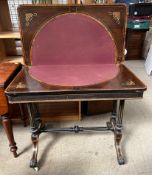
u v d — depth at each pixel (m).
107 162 1.44
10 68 1.45
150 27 3.47
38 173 1.37
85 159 1.47
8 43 1.97
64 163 1.44
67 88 1.03
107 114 2.02
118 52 1.39
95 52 1.38
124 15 1.32
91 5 1.30
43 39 1.34
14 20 1.96
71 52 1.37
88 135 1.72
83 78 1.15
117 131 1.41
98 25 1.33
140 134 1.72
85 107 2.01
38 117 1.59
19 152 1.54
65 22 1.32
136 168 1.39
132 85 1.05
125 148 1.56
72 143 1.63
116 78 1.15
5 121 1.32
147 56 3.32
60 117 1.89
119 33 1.35
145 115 2.00
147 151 1.54
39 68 1.33
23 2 2.05
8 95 1.03
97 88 1.03
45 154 1.52
